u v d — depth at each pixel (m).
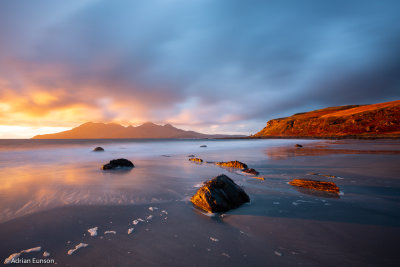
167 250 3.14
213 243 3.34
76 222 4.20
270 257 2.91
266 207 5.03
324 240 3.36
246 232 3.72
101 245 3.30
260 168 11.05
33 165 13.62
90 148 34.25
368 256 2.87
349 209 4.75
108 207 5.13
